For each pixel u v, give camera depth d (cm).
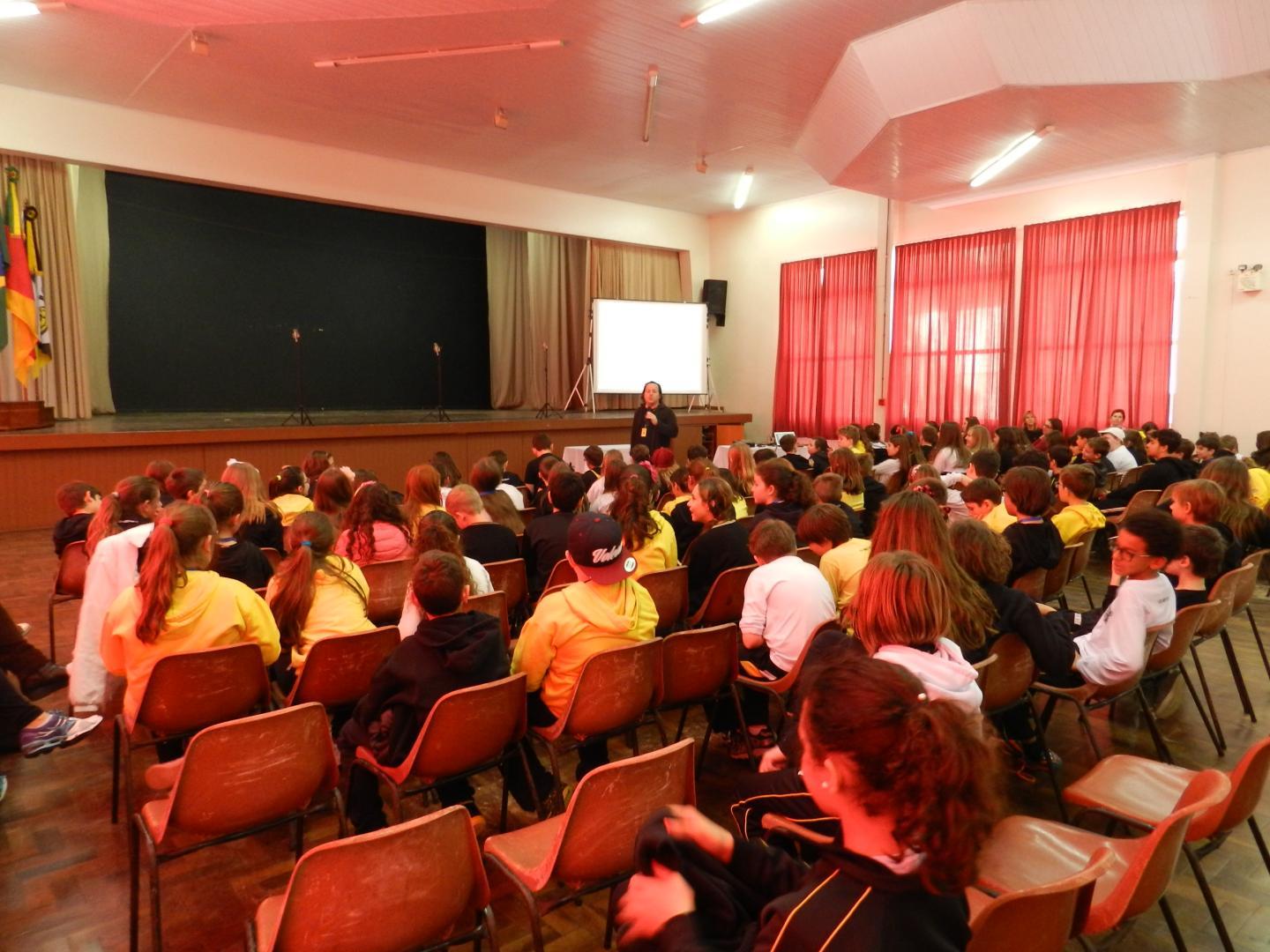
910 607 166
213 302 1106
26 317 812
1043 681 259
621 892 134
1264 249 771
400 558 342
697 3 569
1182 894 219
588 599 236
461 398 1333
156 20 582
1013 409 962
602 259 1235
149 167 807
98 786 275
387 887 137
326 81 720
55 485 706
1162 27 534
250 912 211
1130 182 855
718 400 1330
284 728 187
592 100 763
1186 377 820
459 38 625
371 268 1231
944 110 646
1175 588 300
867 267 1109
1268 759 170
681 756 171
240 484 381
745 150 926
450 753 207
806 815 142
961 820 81
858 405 1130
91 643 299
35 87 739
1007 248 954
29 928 204
